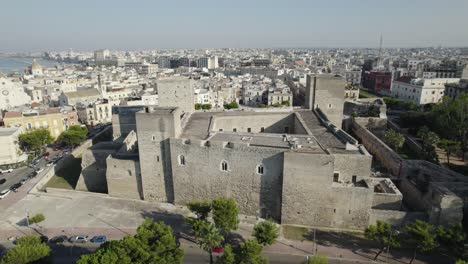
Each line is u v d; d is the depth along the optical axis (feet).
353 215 190.39
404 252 174.60
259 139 220.64
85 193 253.44
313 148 199.11
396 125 406.21
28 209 231.71
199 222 165.89
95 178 269.44
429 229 160.15
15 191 264.72
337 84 289.94
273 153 194.39
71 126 417.49
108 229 202.80
